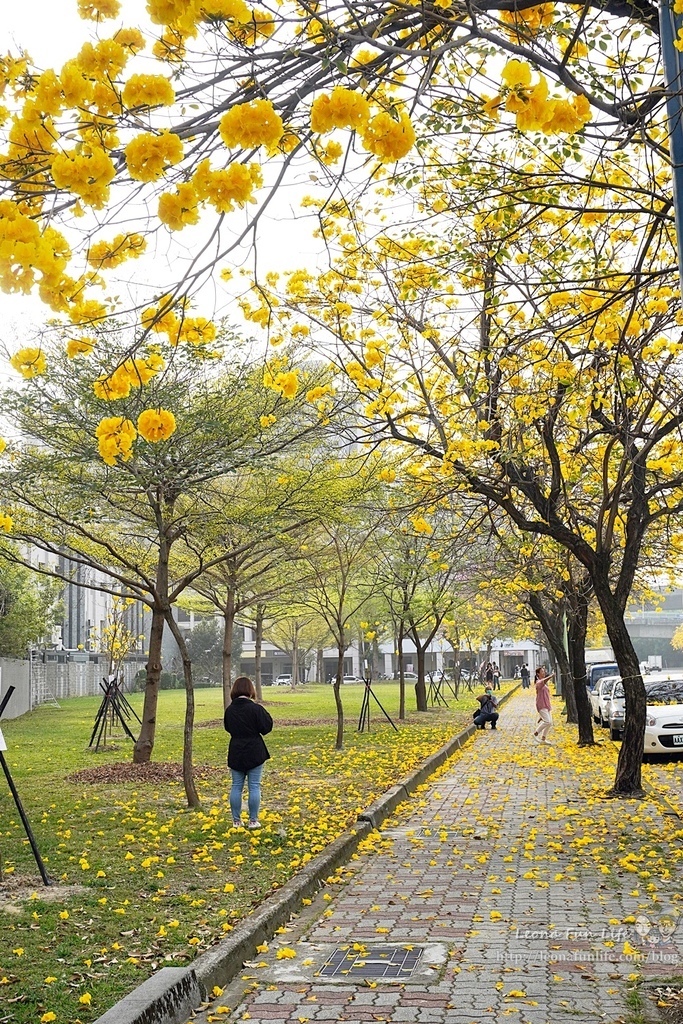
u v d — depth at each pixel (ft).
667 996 17.03
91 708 140.87
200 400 41.91
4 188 10.08
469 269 24.86
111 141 10.32
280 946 21.20
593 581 42.22
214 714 116.47
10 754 65.98
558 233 27.99
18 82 10.20
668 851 30.25
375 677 325.42
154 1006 15.67
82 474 40.96
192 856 29.58
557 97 12.98
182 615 296.51
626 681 43.14
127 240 11.04
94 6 10.18
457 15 12.44
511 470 37.45
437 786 50.21
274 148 10.81
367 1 11.39
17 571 103.60
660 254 25.35
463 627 140.87
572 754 65.16
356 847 32.78
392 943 21.15
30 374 11.69
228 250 11.26
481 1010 16.74
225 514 44.06
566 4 13.74
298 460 50.75
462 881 27.40
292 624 190.60
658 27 14.01
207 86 11.10
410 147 10.32
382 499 51.80
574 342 29.96
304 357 45.85
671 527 47.85
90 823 36.24
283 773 52.24
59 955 19.47
